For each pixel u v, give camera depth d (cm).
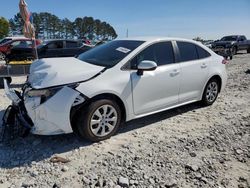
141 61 509
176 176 385
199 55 645
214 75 671
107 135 482
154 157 432
